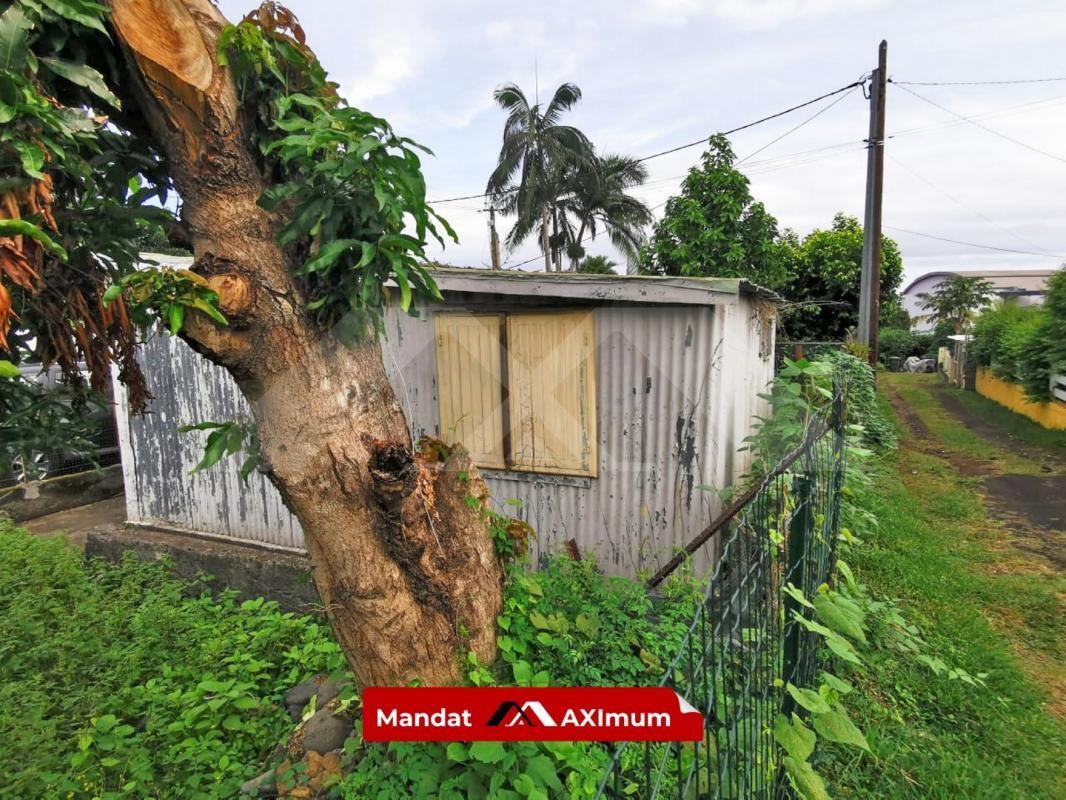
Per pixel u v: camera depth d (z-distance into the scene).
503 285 1.90
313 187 1.49
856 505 5.23
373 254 1.45
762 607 1.63
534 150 17.86
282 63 1.58
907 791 2.40
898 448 9.41
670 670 1.05
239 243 1.50
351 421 1.64
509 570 2.19
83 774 2.48
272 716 2.81
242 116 1.55
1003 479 7.71
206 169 1.48
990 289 29.92
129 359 1.64
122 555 5.10
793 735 1.49
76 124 1.21
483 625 1.95
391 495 1.66
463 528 1.91
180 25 1.39
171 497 5.54
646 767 1.13
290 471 1.63
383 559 1.73
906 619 3.79
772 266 10.96
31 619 3.69
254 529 5.12
